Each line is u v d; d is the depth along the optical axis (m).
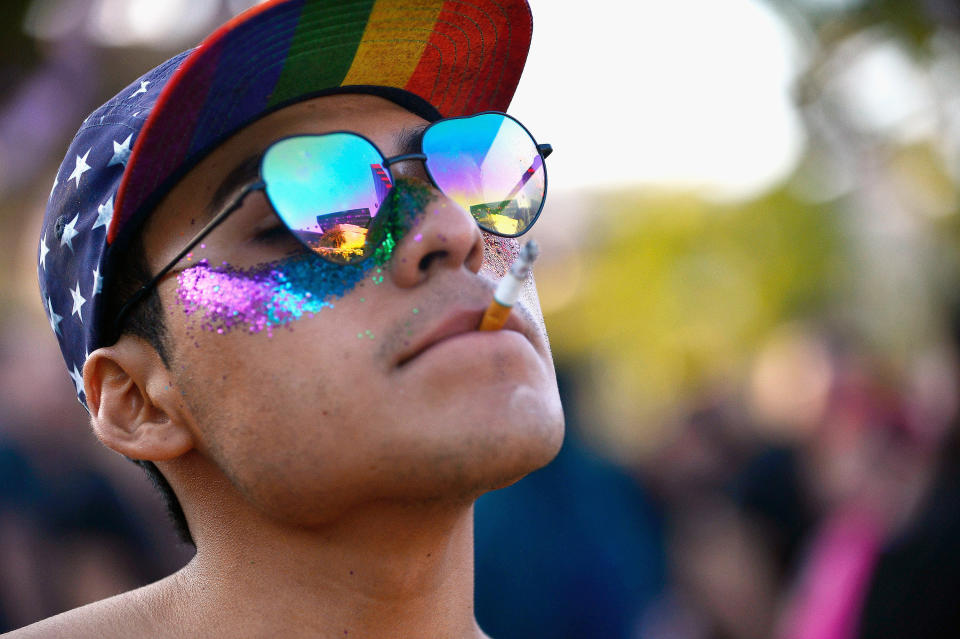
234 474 2.06
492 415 1.92
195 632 2.16
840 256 9.77
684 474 8.65
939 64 8.98
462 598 2.27
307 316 2.00
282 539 2.12
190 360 2.09
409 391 1.94
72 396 5.03
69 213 2.26
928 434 5.06
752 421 9.12
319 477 1.97
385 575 2.10
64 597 4.74
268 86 2.13
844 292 9.62
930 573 4.65
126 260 2.18
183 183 2.13
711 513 8.15
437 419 1.91
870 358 6.27
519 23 2.46
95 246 2.19
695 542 7.85
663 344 9.80
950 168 9.25
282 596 2.13
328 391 1.96
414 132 2.31
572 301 9.10
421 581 2.15
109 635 2.13
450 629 2.24
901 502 4.99
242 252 2.07
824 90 9.52
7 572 4.67
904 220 9.51
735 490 7.96
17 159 5.82
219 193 2.11
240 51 2.03
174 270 2.11
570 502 5.25
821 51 9.41
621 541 5.48
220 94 2.05
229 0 6.12
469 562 2.30
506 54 2.51
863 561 5.03
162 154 2.05
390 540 2.07
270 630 2.13
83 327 2.28
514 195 2.39
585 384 6.11
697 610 7.59
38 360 5.02
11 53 6.19
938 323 6.47
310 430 1.97
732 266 10.18
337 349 1.97
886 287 9.10
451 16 2.33
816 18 9.35
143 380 2.20
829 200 10.04
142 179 2.07
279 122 2.19
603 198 10.52
